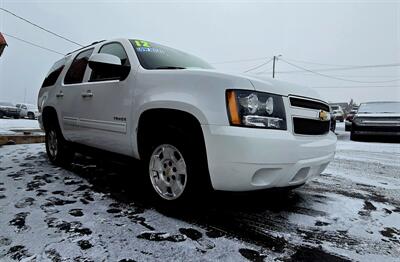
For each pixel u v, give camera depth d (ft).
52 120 13.01
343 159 17.17
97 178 10.73
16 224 6.33
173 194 7.47
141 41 10.03
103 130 9.56
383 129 25.63
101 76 10.05
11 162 13.62
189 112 6.73
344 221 7.18
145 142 8.17
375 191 10.12
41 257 5.00
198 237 6.00
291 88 7.34
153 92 7.70
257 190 6.44
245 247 5.64
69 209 7.39
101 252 5.24
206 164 6.63
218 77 6.61
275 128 6.51
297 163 6.69
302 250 5.60
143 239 5.83
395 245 5.93
